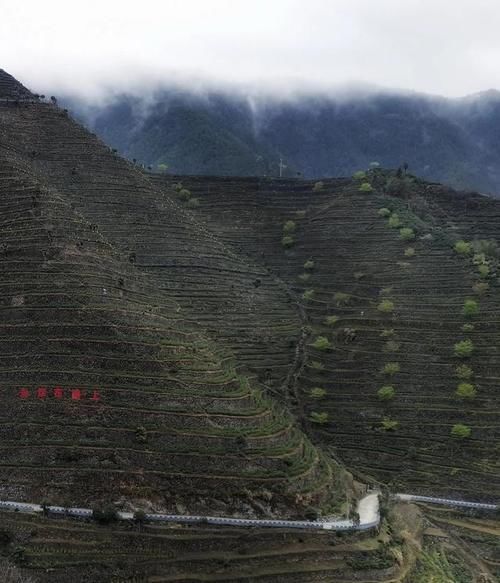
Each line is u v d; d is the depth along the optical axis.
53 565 59.44
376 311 116.75
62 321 80.25
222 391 79.38
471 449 92.06
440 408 97.38
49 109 149.12
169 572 61.09
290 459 74.50
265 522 68.25
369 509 77.81
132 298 92.56
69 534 62.50
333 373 106.94
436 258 124.25
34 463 68.00
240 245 142.00
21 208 97.12
